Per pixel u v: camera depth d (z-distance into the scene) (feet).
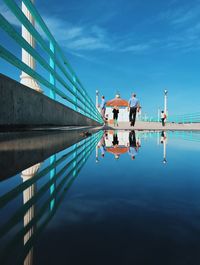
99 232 2.87
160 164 8.37
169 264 2.17
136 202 4.13
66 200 4.22
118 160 9.17
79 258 2.25
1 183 5.41
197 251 2.41
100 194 4.66
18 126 15.66
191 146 15.17
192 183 5.63
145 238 2.71
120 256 2.30
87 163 8.42
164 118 69.92
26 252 2.35
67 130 27.73
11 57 13.46
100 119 86.53
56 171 6.88
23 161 8.00
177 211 3.66
